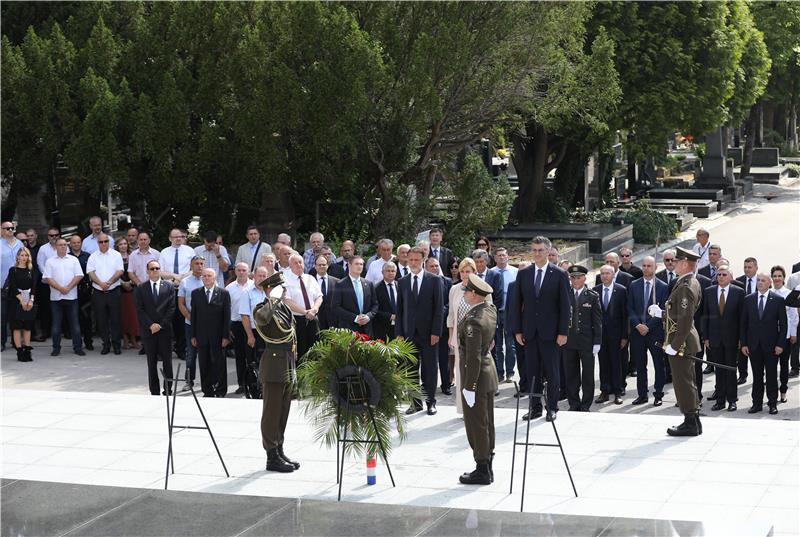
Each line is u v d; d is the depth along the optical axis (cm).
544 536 895
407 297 1379
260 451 1215
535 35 2462
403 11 2430
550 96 2641
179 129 2259
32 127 2303
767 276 1506
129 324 2014
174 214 2477
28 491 1070
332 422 1069
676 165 5697
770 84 5628
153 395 1570
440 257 1861
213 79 2280
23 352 1898
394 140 2409
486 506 998
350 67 2219
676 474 1095
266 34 2255
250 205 2459
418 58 2292
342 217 2522
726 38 3581
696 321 1582
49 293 2080
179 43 2339
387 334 1490
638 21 3406
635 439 1237
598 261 3225
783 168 6212
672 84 3450
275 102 2198
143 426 1344
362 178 2539
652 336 1552
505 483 1073
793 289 1619
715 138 4816
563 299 1323
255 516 974
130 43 2364
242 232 2523
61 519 990
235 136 2306
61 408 1448
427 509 978
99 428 1338
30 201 2612
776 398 1520
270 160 2223
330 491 1059
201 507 1005
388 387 1052
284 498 1020
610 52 2692
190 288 1661
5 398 1509
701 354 1561
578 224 3491
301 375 1065
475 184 2672
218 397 1587
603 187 4244
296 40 2242
